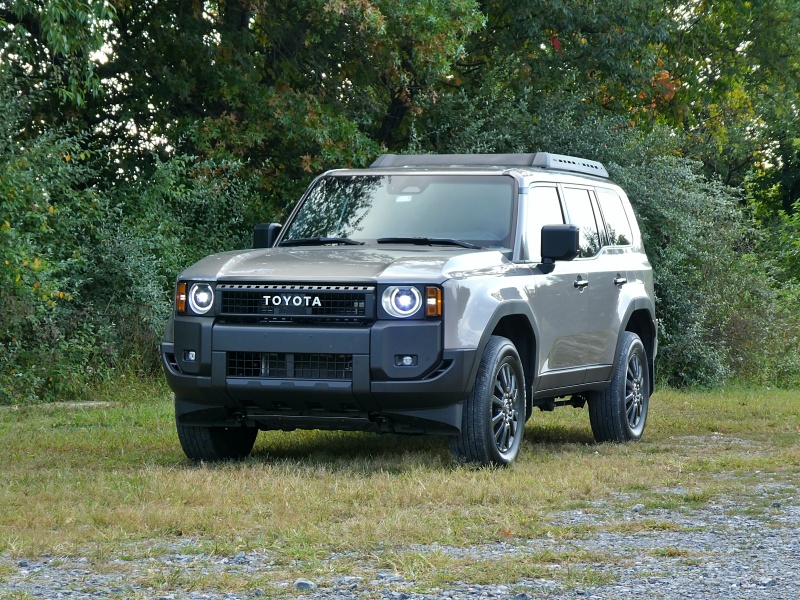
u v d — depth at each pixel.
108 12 15.78
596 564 5.83
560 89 24.20
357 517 6.92
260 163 21.56
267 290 8.60
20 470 8.92
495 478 8.37
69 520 6.73
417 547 6.19
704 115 38.78
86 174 18.12
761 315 23.64
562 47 24.97
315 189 10.53
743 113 41.06
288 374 8.53
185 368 8.79
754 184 50.25
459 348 8.51
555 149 22.36
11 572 5.55
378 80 22.31
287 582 5.38
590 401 11.54
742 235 23.23
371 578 5.46
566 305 10.27
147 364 16.84
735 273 23.02
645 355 12.11
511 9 24.34
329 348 8.41
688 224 21.58
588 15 24.30
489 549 6.18
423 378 8.42
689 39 31.11
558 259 9.59
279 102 20.22
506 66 24.14
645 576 5.55
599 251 11.33
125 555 5.93
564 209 10.71
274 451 10.24
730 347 22.92
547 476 8.58
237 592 5.20
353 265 8.69
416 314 8.42
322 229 10.08
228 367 8.66
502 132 22.16
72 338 16.47
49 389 15.64
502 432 9.16
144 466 9.09
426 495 7.61
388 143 23.77
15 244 15.44
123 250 17.03
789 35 32.25
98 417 12.93
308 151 21.03
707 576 5.58
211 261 9.12
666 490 8.34
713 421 13.73
